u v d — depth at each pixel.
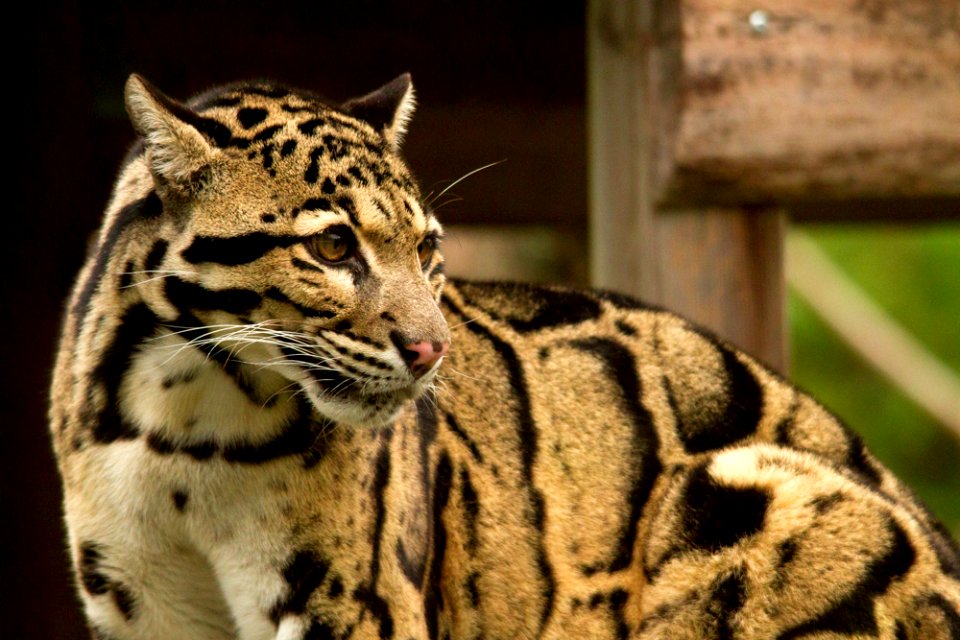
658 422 9.05
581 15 15.73
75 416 7.94
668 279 11.08
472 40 15.72
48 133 15.03
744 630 8.43
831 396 28.64
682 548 8.61
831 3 10.84
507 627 8.68
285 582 7.81
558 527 8.73
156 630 8.23
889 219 15.96
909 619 8.33
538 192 16.97
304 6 15.34
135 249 7.60
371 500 7.89
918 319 28.39
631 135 11.26
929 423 28.39
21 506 15.02
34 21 14.86
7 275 15.02
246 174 7.36
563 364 9.09
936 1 10.94
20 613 15.00
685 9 10.67
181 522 7.84
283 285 7.32
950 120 10.99
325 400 7.54
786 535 8.42
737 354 9.55
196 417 7.70
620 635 8.83
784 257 11.42
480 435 8.72
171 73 15.38
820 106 10.85
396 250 7.56
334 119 7.79
